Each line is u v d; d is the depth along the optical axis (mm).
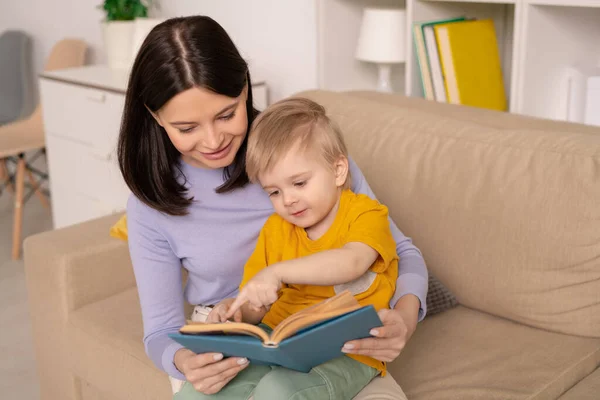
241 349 994
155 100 1131
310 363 1082
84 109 2811
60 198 3117
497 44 2406
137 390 1508
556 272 1413
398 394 1185
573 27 2102
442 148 1613
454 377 1322
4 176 3734
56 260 1684
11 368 2287
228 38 1164
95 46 3725
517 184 1465
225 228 1339
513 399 1257
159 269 1323
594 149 1414
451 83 2215
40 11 4043
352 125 1800
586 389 1302
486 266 1499
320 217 1216
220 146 1173
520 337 1446
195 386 1121
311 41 2715
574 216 1384
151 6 3316
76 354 1680
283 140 1179
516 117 1790
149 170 1278
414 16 2260
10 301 2744
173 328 1291
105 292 1748
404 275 1286
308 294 1234
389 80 2523
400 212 1637
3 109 3840
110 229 1816
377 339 1061
